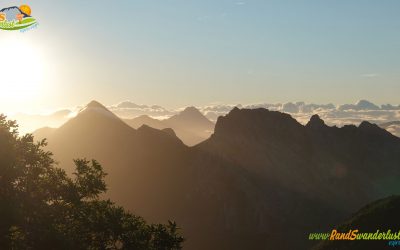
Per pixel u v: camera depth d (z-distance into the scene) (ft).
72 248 158.92
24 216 159.43
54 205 170.71
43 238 155.94
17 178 166.40
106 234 171.53
